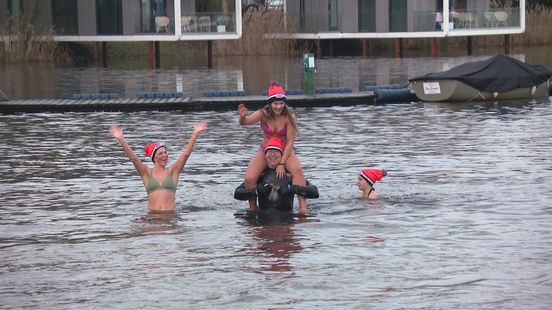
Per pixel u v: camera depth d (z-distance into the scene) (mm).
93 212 27047
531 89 56719
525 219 25484
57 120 48500
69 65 93438
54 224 25688
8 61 96625
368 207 27203
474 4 110062
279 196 26656
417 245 23062
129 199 28703
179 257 22312
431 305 18734
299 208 26922
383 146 38562
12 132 43938
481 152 36625
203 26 94938
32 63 95562
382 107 53469
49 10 99125
